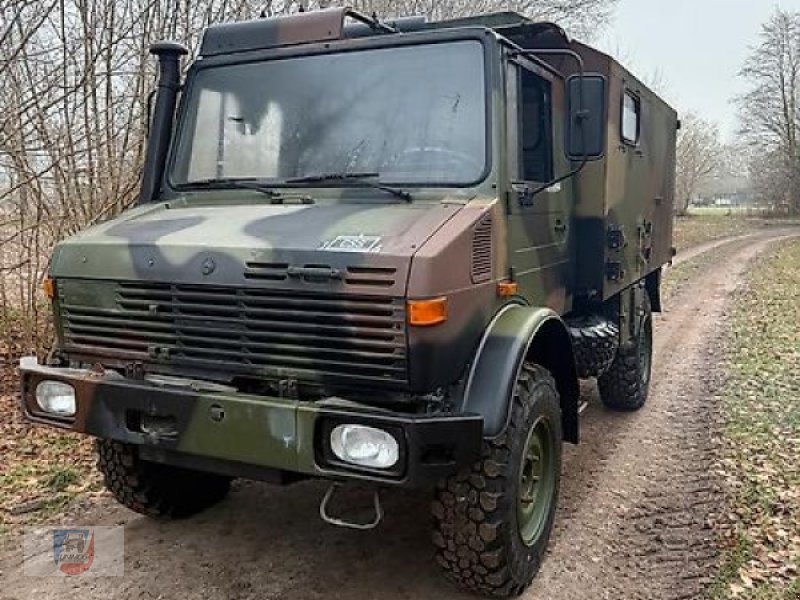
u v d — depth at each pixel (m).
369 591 3.41
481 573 3.19
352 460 2.73
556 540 3.90
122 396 3.04
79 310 3.27
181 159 3.88
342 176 3.44
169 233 3.19
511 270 3.42
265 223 3.14
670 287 15.07
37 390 3.26
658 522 4.13
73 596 3.36
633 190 5.48
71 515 4.18
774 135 47.16
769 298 13.14
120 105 6.96
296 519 4.13
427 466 2.71
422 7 12.41
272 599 3.34
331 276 2.77
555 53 3.47
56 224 6.80
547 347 3.67
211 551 3.77
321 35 3.68
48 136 6.51
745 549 3.71
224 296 2.94
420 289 2.70
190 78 3.94
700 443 5.41
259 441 2.82
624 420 6.02
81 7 6.66
